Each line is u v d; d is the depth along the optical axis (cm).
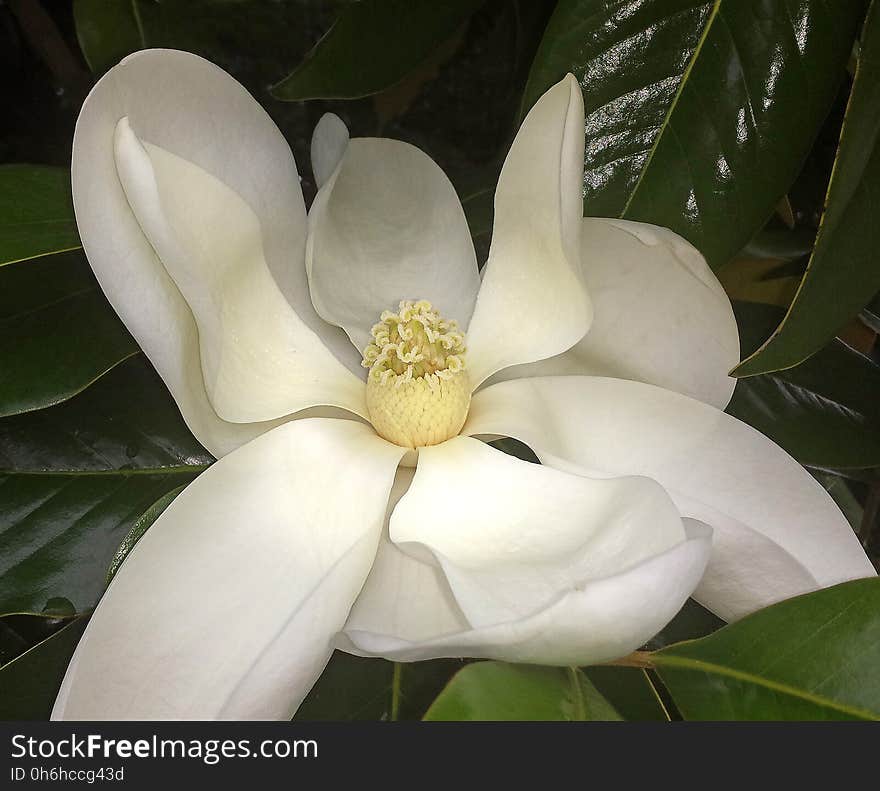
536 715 32
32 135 54
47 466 44
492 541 36
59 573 43
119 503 44
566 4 41
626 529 34
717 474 38
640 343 40
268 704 33
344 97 41
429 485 37
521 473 37
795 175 40
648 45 40
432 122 55
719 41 40
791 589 37
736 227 40
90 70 50
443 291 42
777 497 37
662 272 38
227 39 51
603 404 39
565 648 30
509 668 33
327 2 50
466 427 40
